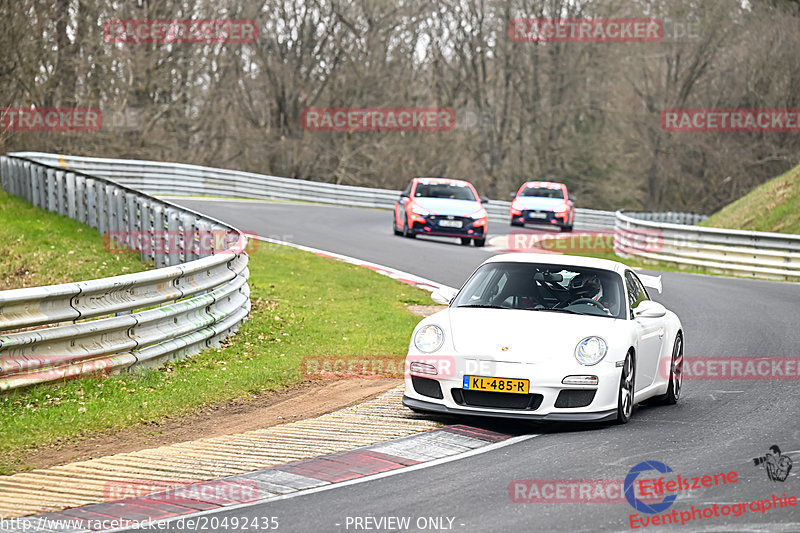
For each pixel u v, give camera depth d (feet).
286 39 651.25
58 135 484.74
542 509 69.00
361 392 119.14
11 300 102.32
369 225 369.09
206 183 442.91
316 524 66.13
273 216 360.48
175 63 542.57
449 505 70.18
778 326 172.55
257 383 120.67
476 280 110.42
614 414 95.35
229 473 80.18
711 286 238.07
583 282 107.45
